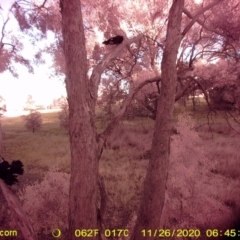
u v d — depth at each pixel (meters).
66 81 3.34
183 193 6.01
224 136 14.88
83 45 3.26
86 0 9.19
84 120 3.22
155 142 3.89
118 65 10.85
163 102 3.85
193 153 6.50
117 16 9.79
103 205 4.14
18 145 16.52
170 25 3.84
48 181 6.77
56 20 8.17
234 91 9.72
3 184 3.54
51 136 19.83
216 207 5.77
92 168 3.24
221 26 7.32
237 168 8.88
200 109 19.88
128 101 4.11
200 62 9.41
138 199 7.53
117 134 16.09
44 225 5.75
